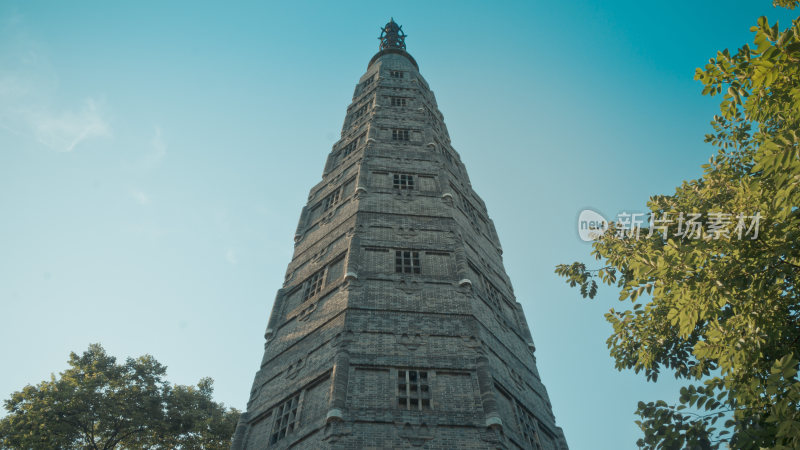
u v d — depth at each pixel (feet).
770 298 35.01
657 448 35.60
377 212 89.81
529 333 88.58
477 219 111.24
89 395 84.53
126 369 93.66
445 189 98.78
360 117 139.64
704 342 36.27
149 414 88.63
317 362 64.69
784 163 30.76
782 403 29.27
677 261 37.45
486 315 76.69
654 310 48.06
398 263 79.20
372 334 65.05
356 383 58.65
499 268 101.91
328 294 75.87
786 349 35.12
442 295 73.00
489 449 52.54
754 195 37.22
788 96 34.40
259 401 67.67
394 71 163.84
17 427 79.20
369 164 104.99
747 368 35.04
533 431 66.95
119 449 91.25
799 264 34.27
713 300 36.17
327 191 109.81
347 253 80.02
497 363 68.95
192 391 101.30
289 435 57.57
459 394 58.59
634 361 49.26
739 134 48.91
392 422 54.03
